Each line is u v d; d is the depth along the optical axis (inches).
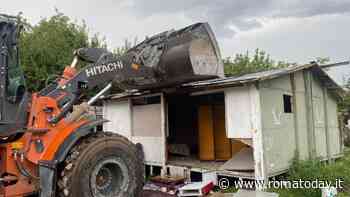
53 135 193.6
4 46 182.5
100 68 218.1
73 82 210.1
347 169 316.5
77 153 194.2
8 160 183.9
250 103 267.4
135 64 221.9
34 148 187.8
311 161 296.2
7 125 181.5
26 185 188.1
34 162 184.9
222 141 357.7
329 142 386.3
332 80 371.6
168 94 336.2
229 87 281.9
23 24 195.6
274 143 280.5
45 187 184.5
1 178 180.5
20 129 186.7
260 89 269.0
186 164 318.3
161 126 328.8
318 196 249.6
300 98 335.0
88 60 234.8
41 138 190.2
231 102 280.5
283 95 306.5
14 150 185.5
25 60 511.2
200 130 358.9
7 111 182.4
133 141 363.3
